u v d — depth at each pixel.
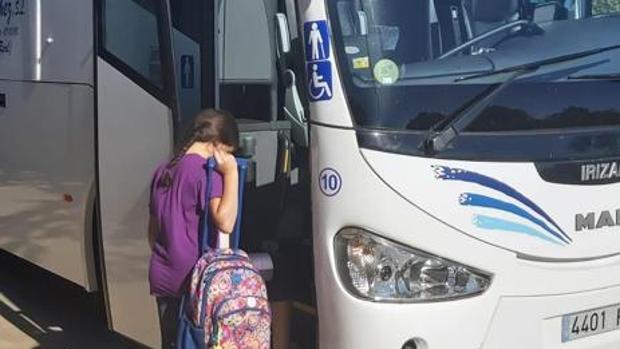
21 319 6.25
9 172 6.17
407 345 3.50
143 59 4.40
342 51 3.50
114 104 4.62
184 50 4.24
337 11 3.52
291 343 4.15
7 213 6.30
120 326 4.88
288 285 4.13
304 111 3.71
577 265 3.75
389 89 3.49
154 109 4.32
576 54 3.88
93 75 4.84
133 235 4.57
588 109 3.80
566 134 3.70
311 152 3.57
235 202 3.74
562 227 3.67
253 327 3.50
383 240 3.44
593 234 3.76
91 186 5.10
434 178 3.45
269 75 4.38
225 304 3.49
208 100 4.18
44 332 5.96
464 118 3.50
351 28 3.54
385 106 3.46
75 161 5.22
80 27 5.05
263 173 4.36
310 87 3.55
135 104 4.46
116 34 4.61
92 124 4.99
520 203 3.57
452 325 3.52
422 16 3.69
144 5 4.36
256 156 4.33
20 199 6.05
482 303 3.55
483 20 3.86
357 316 3.47
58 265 5.70
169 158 4.21
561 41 3.91
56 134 5.43
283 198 4.23
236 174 3.77
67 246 5.50
